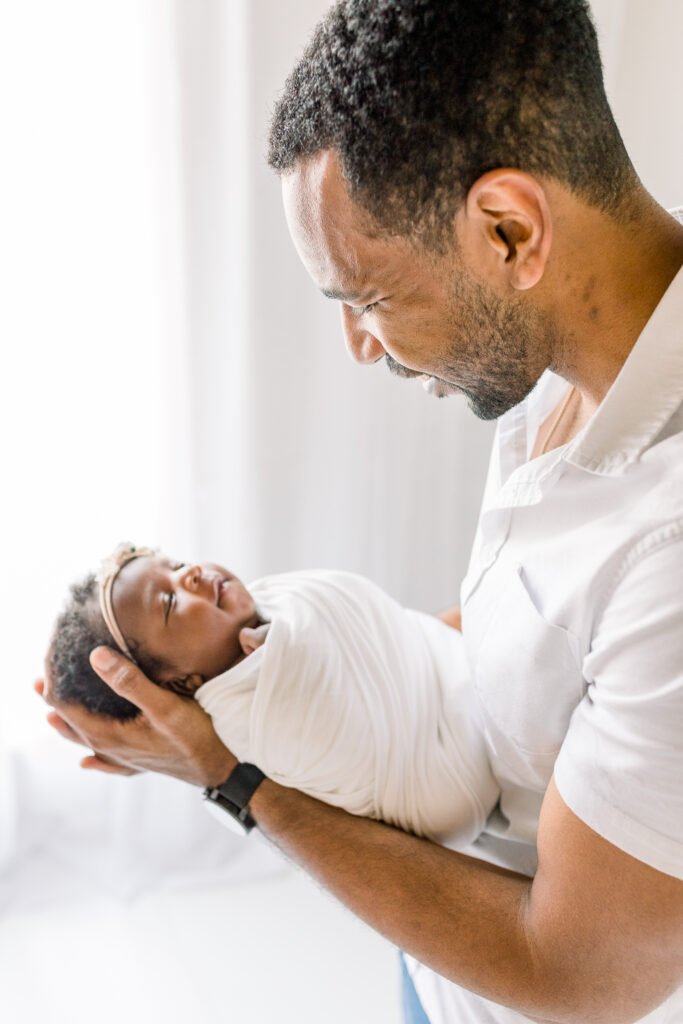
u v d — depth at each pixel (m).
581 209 0.68
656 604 0.66
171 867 2.12
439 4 0.63
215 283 1.80
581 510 0.76
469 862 0.85
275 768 1.00
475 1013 0.95
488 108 0.64
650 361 0.69
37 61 1.62
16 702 1.99
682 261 0.72
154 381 1.85
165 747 0.99
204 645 1.12
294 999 1.86
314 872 0.89
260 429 1.90
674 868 0.65
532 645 0.79
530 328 0.73
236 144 1.70
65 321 1.77
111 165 1.71
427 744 1.07
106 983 1.88
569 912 0.71
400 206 0.67
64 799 2.10
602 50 1.77
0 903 2.05
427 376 0.84
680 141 1.87
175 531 1.95
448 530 2.08
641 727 0.65
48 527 1.89
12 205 1.69
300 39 1.67
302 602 1.12
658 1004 0.72
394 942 0.82
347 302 0.75
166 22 1.62
